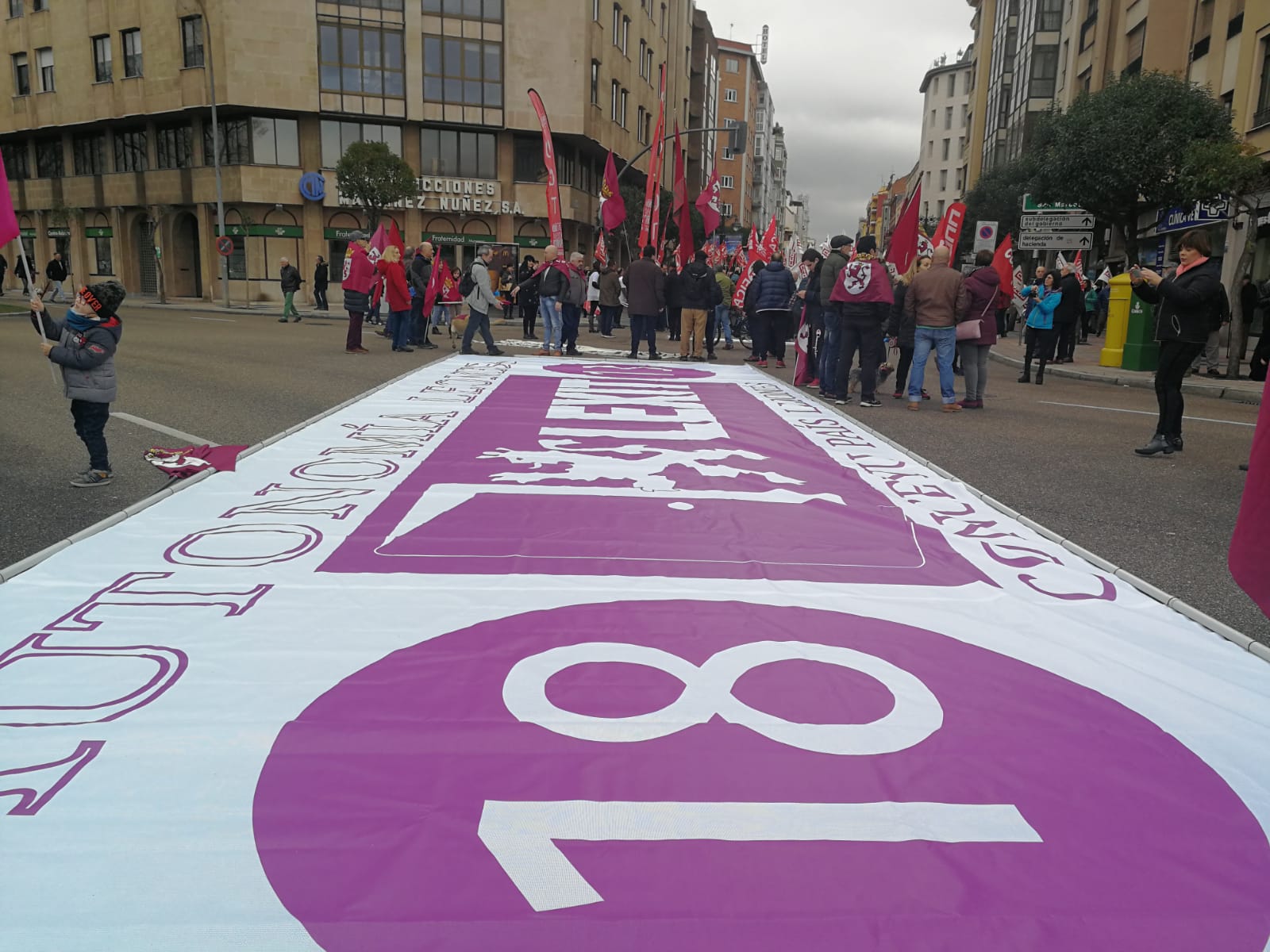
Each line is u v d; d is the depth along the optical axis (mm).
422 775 2535
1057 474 7289
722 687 3131
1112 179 21031
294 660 3225
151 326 21500
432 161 38625
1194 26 25719
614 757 2660
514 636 3496
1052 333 14586
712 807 2436
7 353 14273
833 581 4293
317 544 4547
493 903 2059
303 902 2045
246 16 35562
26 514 5262
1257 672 3430
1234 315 15727
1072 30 38656
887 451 7715
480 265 14789
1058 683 3270
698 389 11594
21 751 2592
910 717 2967
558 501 5602
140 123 40281
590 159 44844
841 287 10719
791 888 2141
